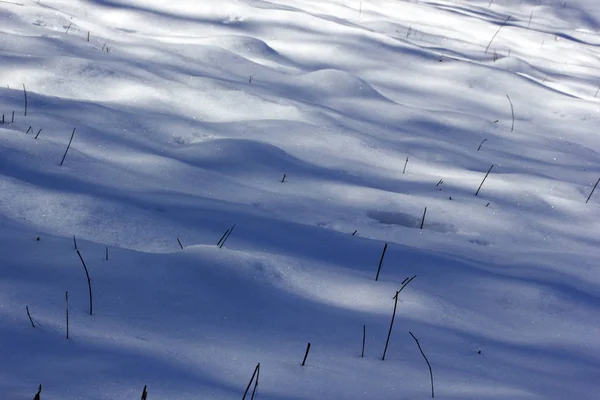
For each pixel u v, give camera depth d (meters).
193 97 4.89
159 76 5.14
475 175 4.45
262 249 2.93
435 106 6.04
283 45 6.91
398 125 5.27
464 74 6.77
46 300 2.22
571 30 11.18
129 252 2.63
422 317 2.58
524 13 12.08
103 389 1.74
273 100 5.06
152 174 3.57
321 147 4.44
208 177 3.68
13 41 5.25
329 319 2.44
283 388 1.94
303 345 2.23
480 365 2.30
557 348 2.54
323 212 3.56
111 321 2.17
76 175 3.30
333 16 8.53
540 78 7.56
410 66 6.84
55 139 3.72
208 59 5.93
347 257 3.04
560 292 3.00
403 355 2.27
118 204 3.07
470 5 11.87
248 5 7.75
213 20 7.29
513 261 3.33
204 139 4.23
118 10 7.14
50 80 4.69
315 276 2.77
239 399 1.83
